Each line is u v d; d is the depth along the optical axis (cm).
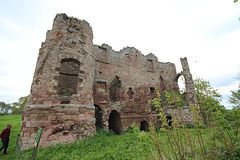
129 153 503
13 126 1427
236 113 332
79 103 844
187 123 1258
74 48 935
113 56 1591
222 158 317
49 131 698
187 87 1583
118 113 1423
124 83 1563
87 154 534
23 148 657
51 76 811
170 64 2180
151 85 1775
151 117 368
